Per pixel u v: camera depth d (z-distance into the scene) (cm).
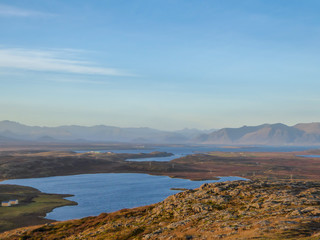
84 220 6925
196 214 5144
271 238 3044
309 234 3045
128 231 5072
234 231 3684
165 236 4256
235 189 6166
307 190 5581
